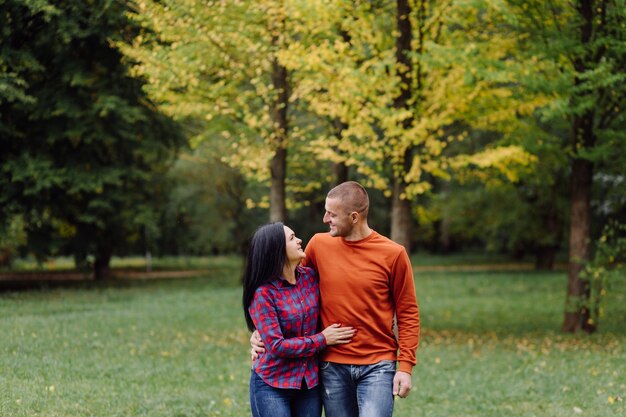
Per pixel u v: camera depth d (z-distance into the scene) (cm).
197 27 979
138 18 1007
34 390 604
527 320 1464
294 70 1164
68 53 1436
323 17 941
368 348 372
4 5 1156
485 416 637
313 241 393
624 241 1131
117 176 1702
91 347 905
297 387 363
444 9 1027
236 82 1055
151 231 2158
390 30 1175
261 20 1012
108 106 1427
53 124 1542
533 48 994
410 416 643
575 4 1030
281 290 369
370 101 1013
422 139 975
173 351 938
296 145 1270
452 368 893
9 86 1148
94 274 2388
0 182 1523
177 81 1009
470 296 1981
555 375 825
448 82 1007
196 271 3162
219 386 725
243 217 2502
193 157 2220
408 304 377
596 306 1198
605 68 933
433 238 4638
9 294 1586
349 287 373
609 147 1066
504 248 3909
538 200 2438
